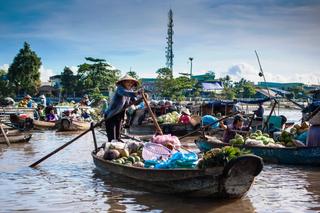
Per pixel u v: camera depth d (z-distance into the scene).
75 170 12.83
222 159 8.57
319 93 29.11
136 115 27.75
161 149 10.87
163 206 8.72
